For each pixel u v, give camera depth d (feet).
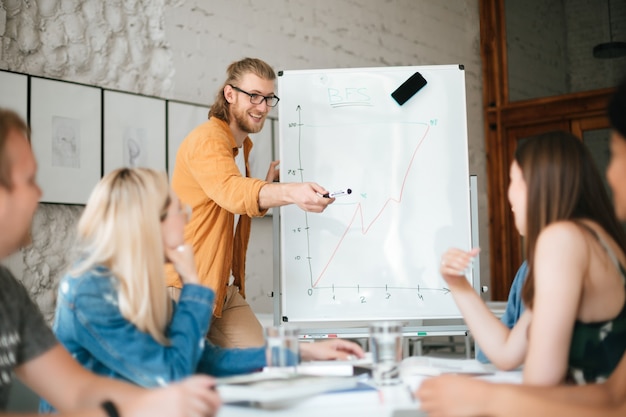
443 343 15.92
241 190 7.22
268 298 12.91
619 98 3.36
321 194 7.15
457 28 18.22
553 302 3.80
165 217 4.63
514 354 4.76
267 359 4.17
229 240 7.88
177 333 4.40
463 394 3.22
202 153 7.52
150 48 11.27
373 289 8.23
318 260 8.27
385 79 8.59
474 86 18.69
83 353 4.51
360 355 5.12
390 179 8.41
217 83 12.25
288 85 8.56
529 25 18.84
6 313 3.57
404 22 16.47
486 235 18.60
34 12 9.82
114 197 4.43
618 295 3.99
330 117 8.52
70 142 9.98
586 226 4.02
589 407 3.20
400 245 8.30
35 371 3.71
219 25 12.32
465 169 8.46
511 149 18.88
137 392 3.63
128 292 4.32
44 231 9.78
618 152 3.40
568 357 4.03
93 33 10.52
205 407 2.99
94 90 10.31
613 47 17.93
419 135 8.50
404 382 4.14
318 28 14.24
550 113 18.20
